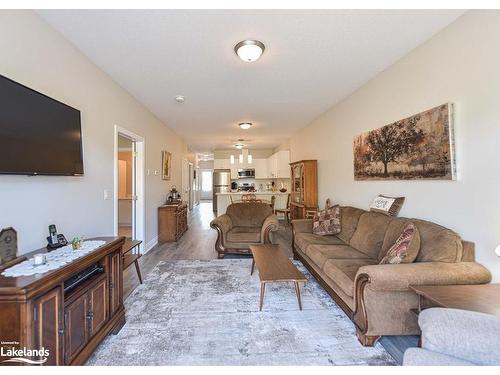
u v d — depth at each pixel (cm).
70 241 218
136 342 183
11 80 149
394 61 268
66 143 198
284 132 650
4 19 156
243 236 389
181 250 440
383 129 288
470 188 187
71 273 142
